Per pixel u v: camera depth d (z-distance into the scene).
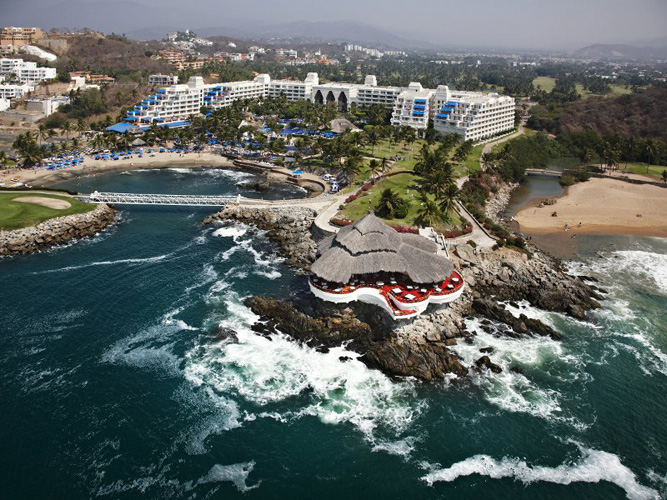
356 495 66.94
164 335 97.31
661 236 161.25
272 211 158.50
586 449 75.44
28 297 108.50
